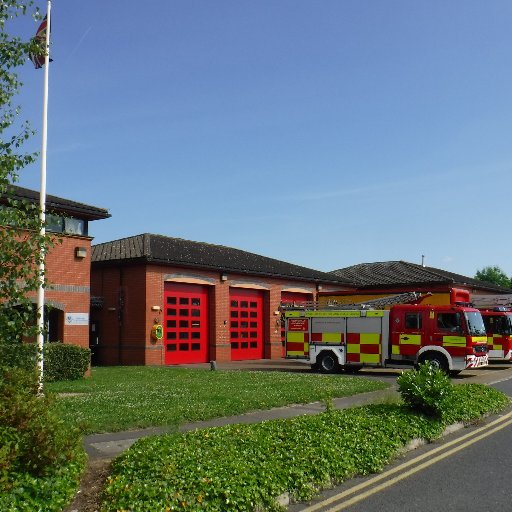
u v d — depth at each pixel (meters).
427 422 10.00
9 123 7.00
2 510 5.02
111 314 27.52
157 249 28.67
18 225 6.89
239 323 31.86
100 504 6.01
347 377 19.59
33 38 7.33
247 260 34.47
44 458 5.89
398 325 22.17
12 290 6.77
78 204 20.53
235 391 14.72
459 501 6.49
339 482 7.32
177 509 5.68
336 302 24.89
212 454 7.07
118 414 10.96
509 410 13.09
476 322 21.69
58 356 17.91
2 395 6.41
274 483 6.55
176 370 22.36
